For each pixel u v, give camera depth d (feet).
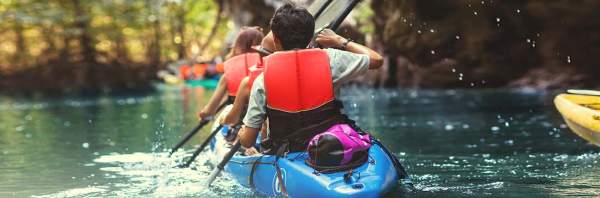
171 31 140.67
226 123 21.61
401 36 71.46
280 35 19.49
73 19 122.31
